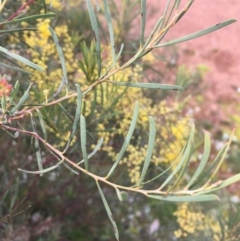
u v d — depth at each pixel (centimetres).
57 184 84
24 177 80
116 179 69
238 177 26
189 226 61
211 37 177
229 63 170
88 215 87
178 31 174
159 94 71
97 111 54
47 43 59
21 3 50
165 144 62
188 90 89
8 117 32
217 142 141
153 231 85
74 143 57
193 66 164
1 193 75
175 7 31
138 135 62
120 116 59
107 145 62
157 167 61
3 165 76
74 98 51
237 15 187
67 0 71
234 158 115
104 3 29
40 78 54
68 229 88
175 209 86
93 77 44
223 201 75
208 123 148
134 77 59
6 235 69
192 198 26
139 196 83
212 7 189
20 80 59
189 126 67
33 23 55
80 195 85
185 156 28
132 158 61
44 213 85
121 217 89
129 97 58
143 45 30
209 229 62
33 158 72
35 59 55
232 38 178
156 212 88
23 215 76
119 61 70
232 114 152
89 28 70
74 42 61
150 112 60
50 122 46
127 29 70
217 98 157
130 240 87
